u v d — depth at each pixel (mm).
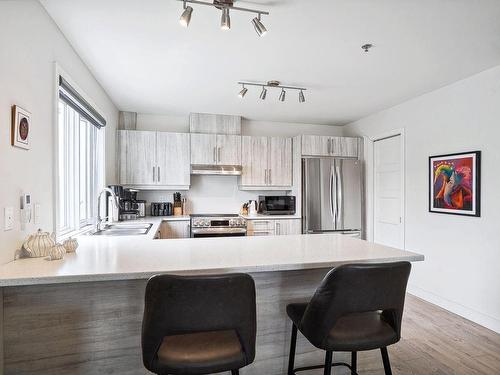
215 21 2008
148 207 4441
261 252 1752
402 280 1325
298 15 1927
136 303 1559
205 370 1156
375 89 3344
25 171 1625
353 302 1271
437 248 3324
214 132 4449
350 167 4480
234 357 1188
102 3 1807
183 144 4254
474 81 2932
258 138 4562
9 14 1470
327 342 1309
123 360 1551
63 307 1480
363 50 2420
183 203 4516
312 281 1845
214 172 4328
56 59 2043
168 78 3041
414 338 2607
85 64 2682
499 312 2699
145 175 4125
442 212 3236
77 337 1499
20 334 1440
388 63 2672
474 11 1869
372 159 4465
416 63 2668
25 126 1612
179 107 4098
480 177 2861
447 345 2492
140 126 4426
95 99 3039
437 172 3305
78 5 1823
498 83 2713
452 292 3146
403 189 3807
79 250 1791
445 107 3240
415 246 3627
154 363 1143
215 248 1868
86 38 2225
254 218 4246
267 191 4934
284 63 2686
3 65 1423
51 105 1949
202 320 1118
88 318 1510
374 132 4406
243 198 4828
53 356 1475
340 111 4273
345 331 1374
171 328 1111
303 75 2957
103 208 3326
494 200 2742
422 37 2207
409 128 3734
